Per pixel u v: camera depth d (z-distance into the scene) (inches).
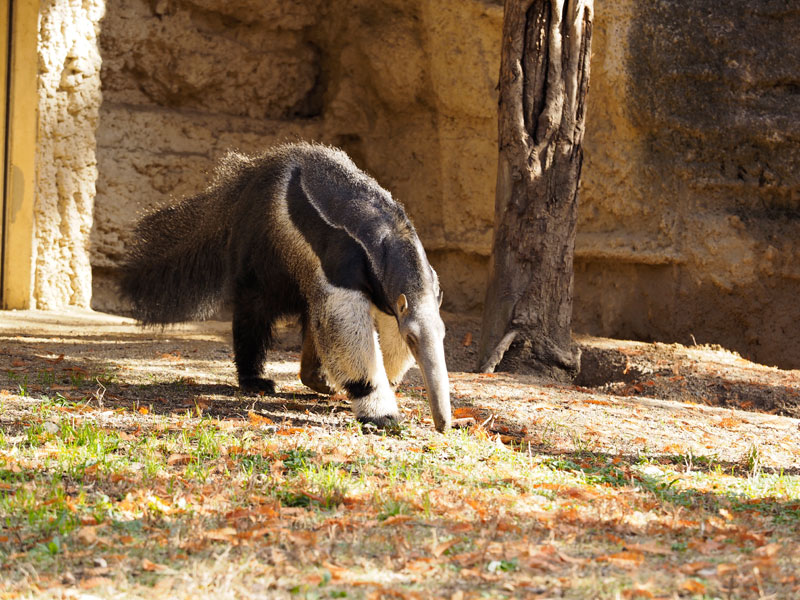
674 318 655.1
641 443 319.0
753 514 216.1
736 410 425.7
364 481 226.5
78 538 172.4
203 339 578.2
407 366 325.4
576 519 197.6
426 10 738.2
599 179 687.1
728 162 631.8
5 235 647.8
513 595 147.0
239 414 318.7
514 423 338.0
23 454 238.5
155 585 148.9
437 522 191.3
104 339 536.7
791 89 613.6
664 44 636.1
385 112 807.1
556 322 479.8
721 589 151.5
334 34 815.7
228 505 200.5
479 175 741.9
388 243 289.7
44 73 638.5
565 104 470.6
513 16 469.4
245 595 145.3
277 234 323.3
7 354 433.4
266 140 802.2
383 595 145.6
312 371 353.1
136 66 762.8
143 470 227.9
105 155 727.7
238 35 803.4
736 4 619.8
